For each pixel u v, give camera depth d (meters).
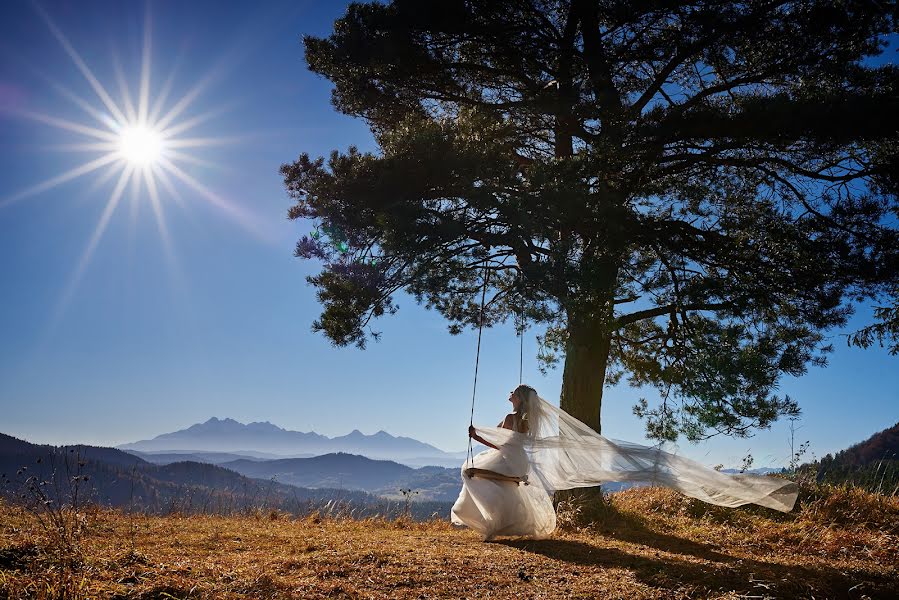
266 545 7.07
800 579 6.22
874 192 10.17
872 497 10.81
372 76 11.91
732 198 11.86
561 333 12.84
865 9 10.01
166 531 7.75
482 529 8.22
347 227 9.90
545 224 9.49
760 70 11.34
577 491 10.73
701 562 6.92
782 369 10.09
